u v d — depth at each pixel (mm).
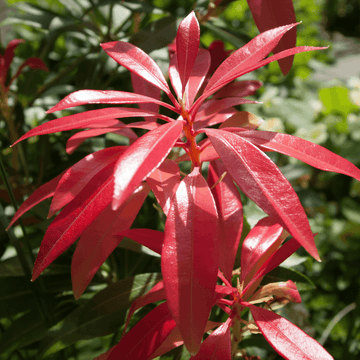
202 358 290
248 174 262
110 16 527
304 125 913
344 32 2881
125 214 301
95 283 456
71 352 488
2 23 508
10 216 499
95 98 280
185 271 256
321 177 905
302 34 1241
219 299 307
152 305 424
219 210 343
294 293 312
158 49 400
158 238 302
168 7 705
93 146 515
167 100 473
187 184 281
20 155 530
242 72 275
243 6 913
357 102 969
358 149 898
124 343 292
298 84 1079
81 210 286
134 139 335
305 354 270
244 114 325
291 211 252
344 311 584
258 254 330
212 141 278
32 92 601
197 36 293
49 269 411
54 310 404
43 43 557
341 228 800
